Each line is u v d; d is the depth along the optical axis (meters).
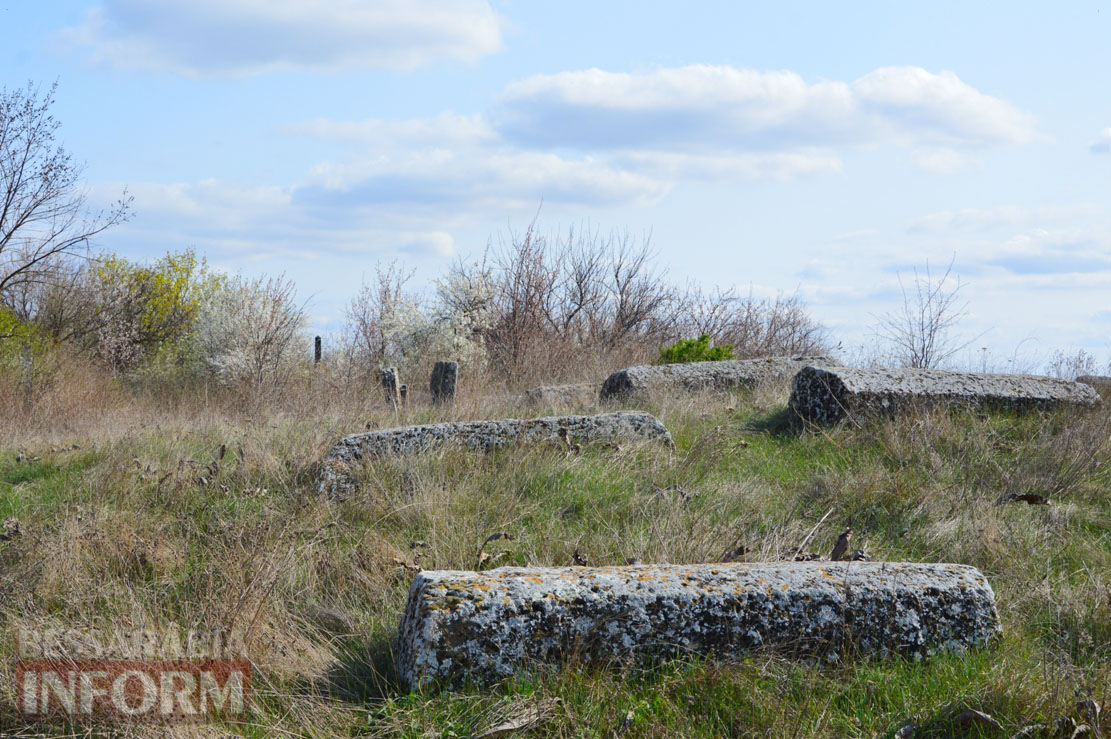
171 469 6.70
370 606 4.01
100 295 20.23
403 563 4.42
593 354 15.50
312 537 4.97
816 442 7.53
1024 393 8.26
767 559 4.32
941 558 4.85
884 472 6.30
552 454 6.51
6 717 2.86
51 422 11.73
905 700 2.96
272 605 3.74
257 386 14.30
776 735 2.71
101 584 4.11
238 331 18.50
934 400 8.00
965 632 3.37
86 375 15.81
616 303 18.55
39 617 3.55
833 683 3.04
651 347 17.98
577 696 2.93
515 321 17.27
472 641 3.03
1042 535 5.12
